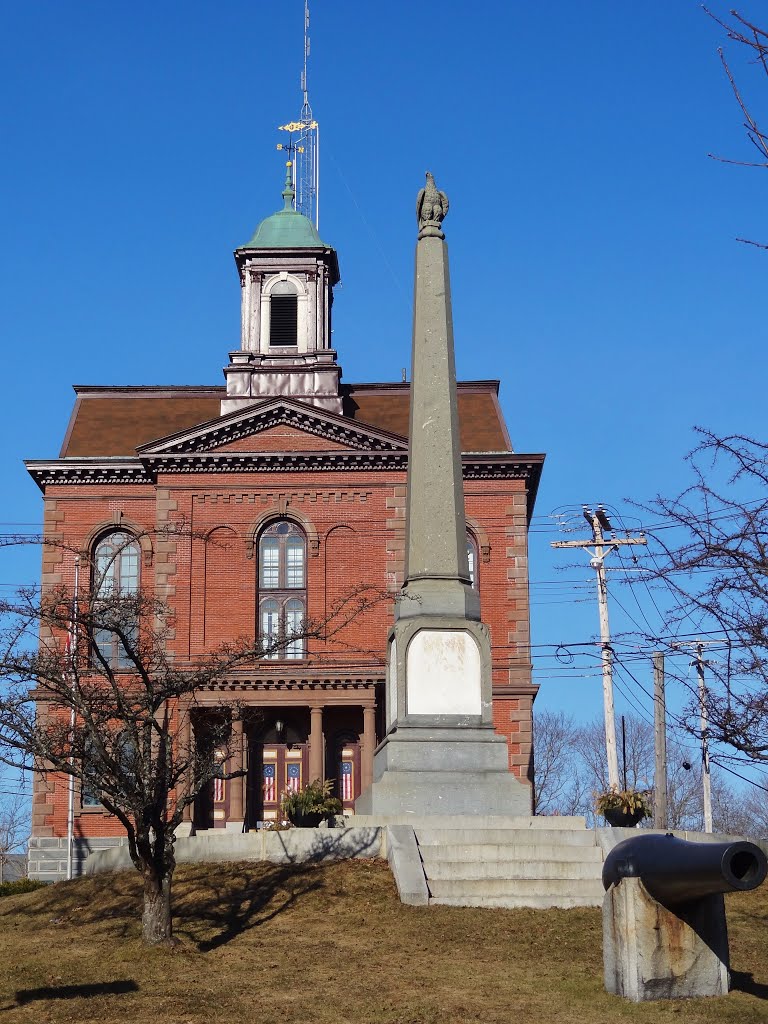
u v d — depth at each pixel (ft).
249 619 171.32
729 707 47.60
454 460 95.61
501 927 70.23
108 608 73.92
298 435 176.65
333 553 173.99
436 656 91.97
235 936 71.20
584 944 66.44
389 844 82.74
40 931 77.25
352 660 169.07
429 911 73.67
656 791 149.38
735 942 68.80
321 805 95.09
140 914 78.07
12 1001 57.93
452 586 93.30
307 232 192.03
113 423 186.19
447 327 97.86
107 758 68.69
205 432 174.29
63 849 164.96
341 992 58.39
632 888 54.80
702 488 60.70
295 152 203.72
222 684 164.25
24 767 69.77
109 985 60.80
